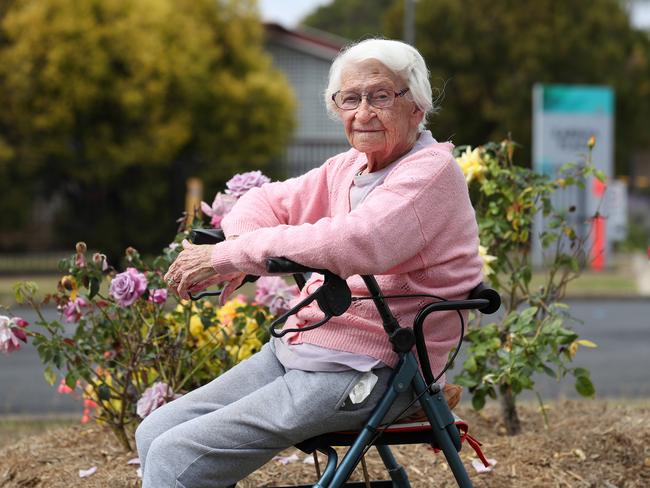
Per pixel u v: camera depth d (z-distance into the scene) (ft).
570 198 51.93
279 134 63.16
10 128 56.08
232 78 61.77
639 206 86.63
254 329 12.05
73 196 57.98
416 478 11.39
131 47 55.77
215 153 61.11
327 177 9.11
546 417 13.58
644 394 20.18
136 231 57.21
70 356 11.92
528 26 81.46
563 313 13.02
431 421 7.91
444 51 81.82
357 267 7.56
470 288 8.16
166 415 8.34
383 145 8.23
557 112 52.75
